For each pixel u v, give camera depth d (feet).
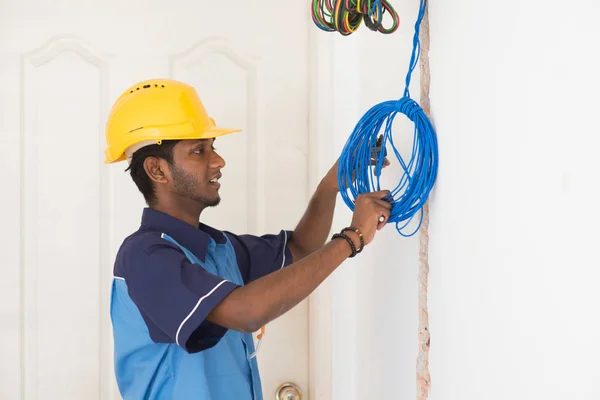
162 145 4.81
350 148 4.86
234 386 4.96
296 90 6.89
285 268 4.21
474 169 3.88
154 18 6.63
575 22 2.81
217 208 6.83
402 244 5.14
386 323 5.50
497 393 3.61
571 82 2.85
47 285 6.54
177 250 4.46
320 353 6.94
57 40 6.48
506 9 3.45
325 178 5.60
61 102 6.50
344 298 6.57
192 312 4.12
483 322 3.78
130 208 6.64
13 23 6.42
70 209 6.55
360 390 6.24
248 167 6.86
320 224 5.72
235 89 6.80
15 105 6.44
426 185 4.48
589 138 2.72
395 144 5.35
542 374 3.14
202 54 6.73
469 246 3.96
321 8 4.56
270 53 6.84
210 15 6.73
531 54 3.20
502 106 3.51
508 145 3.44
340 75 6.62
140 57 6.61
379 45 5.67
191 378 4.73
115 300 4.81
